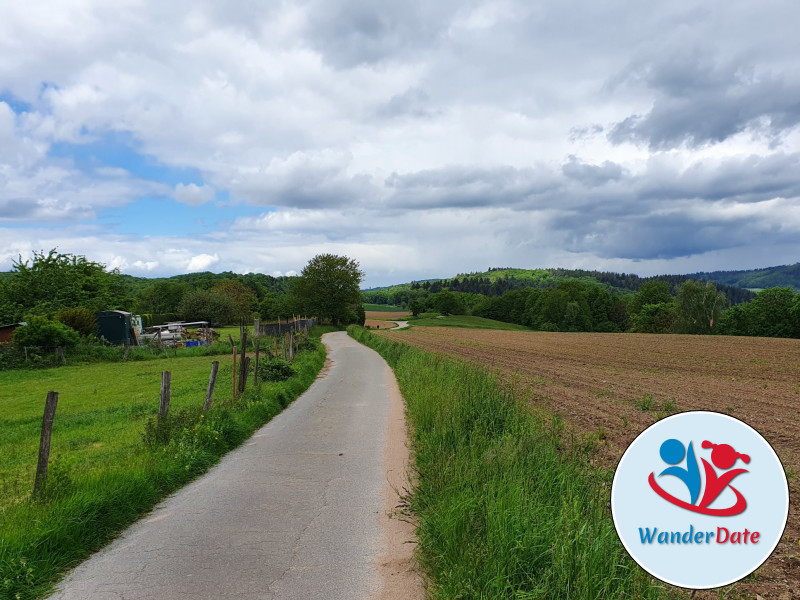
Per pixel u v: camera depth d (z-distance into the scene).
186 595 4.65
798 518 6.15
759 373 24.53
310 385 20.95
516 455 6.38
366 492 7.53
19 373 29.81
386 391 18.80
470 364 17.20
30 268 55.25
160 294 109.31
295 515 6.66
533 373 24.16
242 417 12.34
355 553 5.47
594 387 18.97
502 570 4.18
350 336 71.62
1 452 11.09
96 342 43.16
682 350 39.88
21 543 5.22
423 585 4.69
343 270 95.75
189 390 19.97
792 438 10.65
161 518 6.70
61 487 6.75
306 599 4.54
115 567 5.29
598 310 118.81
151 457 8.52
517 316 144.25
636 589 3.89
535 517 4.75
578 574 3.90
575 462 6.55
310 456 9.73
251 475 8.55
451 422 9.29
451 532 5.02
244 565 5.23
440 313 157.75
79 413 16.48
